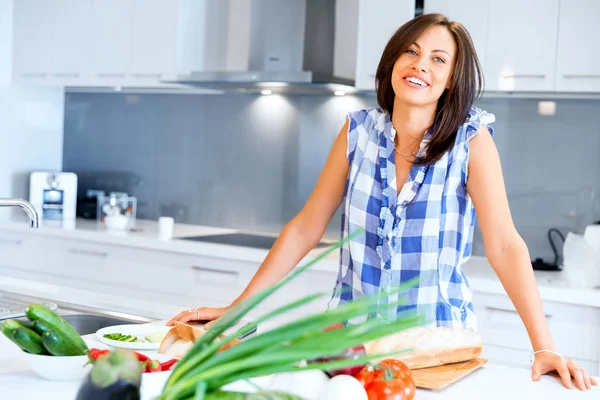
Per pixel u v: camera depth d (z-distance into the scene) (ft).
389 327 2.47
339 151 6.13
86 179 14.16
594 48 8.99
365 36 10.23
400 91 5.65
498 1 9.48
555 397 4.17
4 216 13.17
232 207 12.78
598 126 10.07
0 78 13.16
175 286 10.91
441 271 5.79
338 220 11.87
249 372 2.58
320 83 10.48
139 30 11.98
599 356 8.32
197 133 13.08
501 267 5.46
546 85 9.27
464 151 5.67
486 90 9.62
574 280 8.78
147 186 13.57
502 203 5.61
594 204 10.09
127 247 11.31
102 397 2.75
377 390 3.44
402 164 5.90
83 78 12.59
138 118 13.64
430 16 5.66
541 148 10.40
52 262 12.07
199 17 12.01
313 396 3.21
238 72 11.05
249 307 2.71
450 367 4.55
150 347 4.72
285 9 11.60
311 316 2.52
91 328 5.88
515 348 8.63
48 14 12.92
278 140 12.35
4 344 4.74
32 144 13.82
